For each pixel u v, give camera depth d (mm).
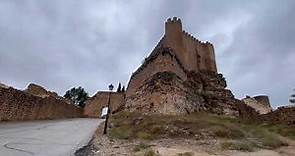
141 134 16672
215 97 34156
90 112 55688
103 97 57281
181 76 32031
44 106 34156
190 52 38812
